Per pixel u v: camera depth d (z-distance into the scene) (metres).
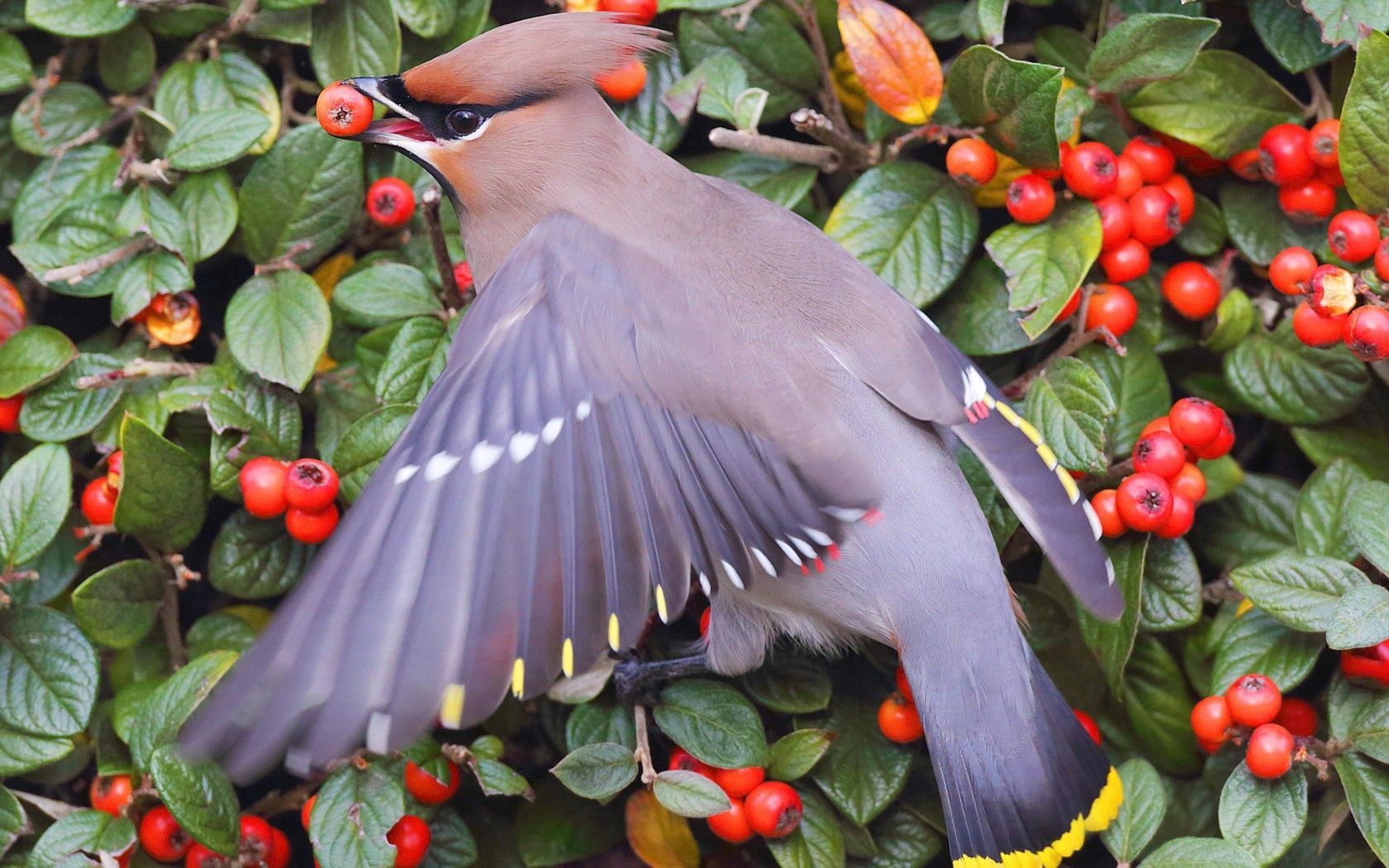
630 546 4.56
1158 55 5.73
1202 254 6.11
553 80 5.43
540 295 4.95
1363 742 5.31
